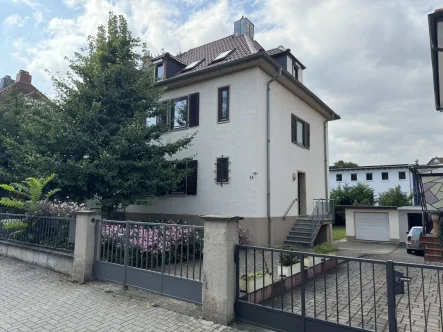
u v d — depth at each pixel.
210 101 12.63
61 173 9.63
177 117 13.62
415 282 7.64
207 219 4.65
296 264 6.62
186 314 4.70
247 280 4.77
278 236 12.08
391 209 19.80
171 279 5.26
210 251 4.58
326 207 14.34
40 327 4.34
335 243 19.59
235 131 11.82
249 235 11.02
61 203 9.15
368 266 9.40
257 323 4.27
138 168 10.32
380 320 4.81
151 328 4.26
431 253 9.30
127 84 10.84
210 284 4.52
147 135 10.98
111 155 9.72
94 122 10.15
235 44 15.40
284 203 12.74
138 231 5.98
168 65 14.70
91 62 10.76
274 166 12.19
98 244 6.62
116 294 5.62
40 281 6.50
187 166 12.80
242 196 11.41
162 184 10.52
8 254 8.64
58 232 7.38
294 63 15.60
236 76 12.04
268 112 11.96
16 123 12.59
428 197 8.27
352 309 5.29
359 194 29.98
